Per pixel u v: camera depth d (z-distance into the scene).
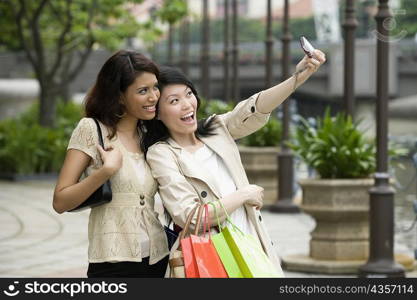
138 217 5.22
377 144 10.65
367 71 59.28
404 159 29.02
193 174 5.25
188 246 4.94
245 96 70.50
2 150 25.95
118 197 5.22
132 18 28.52
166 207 5.23
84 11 28.44
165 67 5.37
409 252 12.90
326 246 11.49
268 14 19.39
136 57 5.23
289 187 17.95
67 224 16.41
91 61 55.78
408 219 17.36
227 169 5.40
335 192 11.26
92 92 5.31
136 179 5.24
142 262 5.23
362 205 11.27
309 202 11.47
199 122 5.52
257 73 61.78
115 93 5.24
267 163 18.47
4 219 17.17
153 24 28.55
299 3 108.06
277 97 5.37
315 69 5.29
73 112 33.12
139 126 5.44
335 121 11.79
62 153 26.08
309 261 11.44
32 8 29.34
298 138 12.09
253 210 5.29
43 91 28.09
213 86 63.56
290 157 17.89
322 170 11.59
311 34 96.25
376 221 10.62
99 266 5.24
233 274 4.88
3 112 46.66
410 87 60.12
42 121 28.19
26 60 54.19
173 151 5.31
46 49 37.31
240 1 111.75
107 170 5.09
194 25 96.44
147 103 5.23
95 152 5.24
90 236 5.25
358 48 58.88
